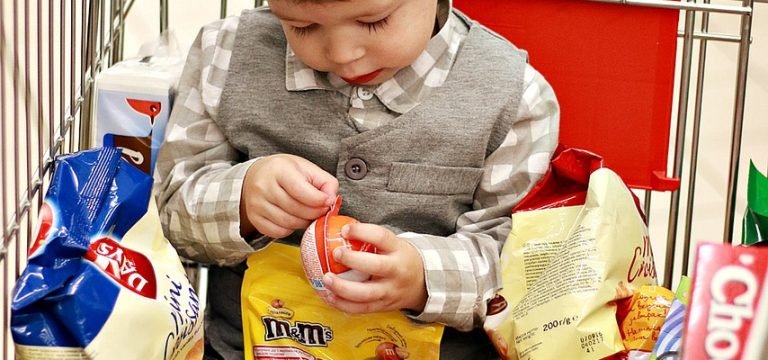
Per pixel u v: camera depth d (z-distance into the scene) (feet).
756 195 4.32
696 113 4.81
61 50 3.89
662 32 4.66
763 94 8.20
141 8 8.20
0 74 3.30
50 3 3.68
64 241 3.35
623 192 4.18
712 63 8.39
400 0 3.85
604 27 4.69
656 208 7.45
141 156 4.48
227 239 4.19
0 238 3.61
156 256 3.80
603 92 4.75
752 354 2.24
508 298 4.16
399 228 4.42
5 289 3.45
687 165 7.67
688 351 2.28
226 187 4.17
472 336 4.55
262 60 4.44
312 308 4.21
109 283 3.43
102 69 4.59
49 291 3.24
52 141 3.81
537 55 4.76
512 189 4.40
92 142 4.54
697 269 2.33
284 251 4.31
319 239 3.86
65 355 3.27
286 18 3.84
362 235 3.83
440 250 4.08
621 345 3.92
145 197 3.83
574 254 4.04
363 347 4.19
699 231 7.20
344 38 3.86
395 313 4.18
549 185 4.37
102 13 4.53
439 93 4.33
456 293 4.06
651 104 4.73
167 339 3.54
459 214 4.50
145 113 4.44
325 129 4.35
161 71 4.53
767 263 2.29
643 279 4.18
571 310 3.92
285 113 4.37
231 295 4.61
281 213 4.02
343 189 4.34
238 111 4.40
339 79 4.31
